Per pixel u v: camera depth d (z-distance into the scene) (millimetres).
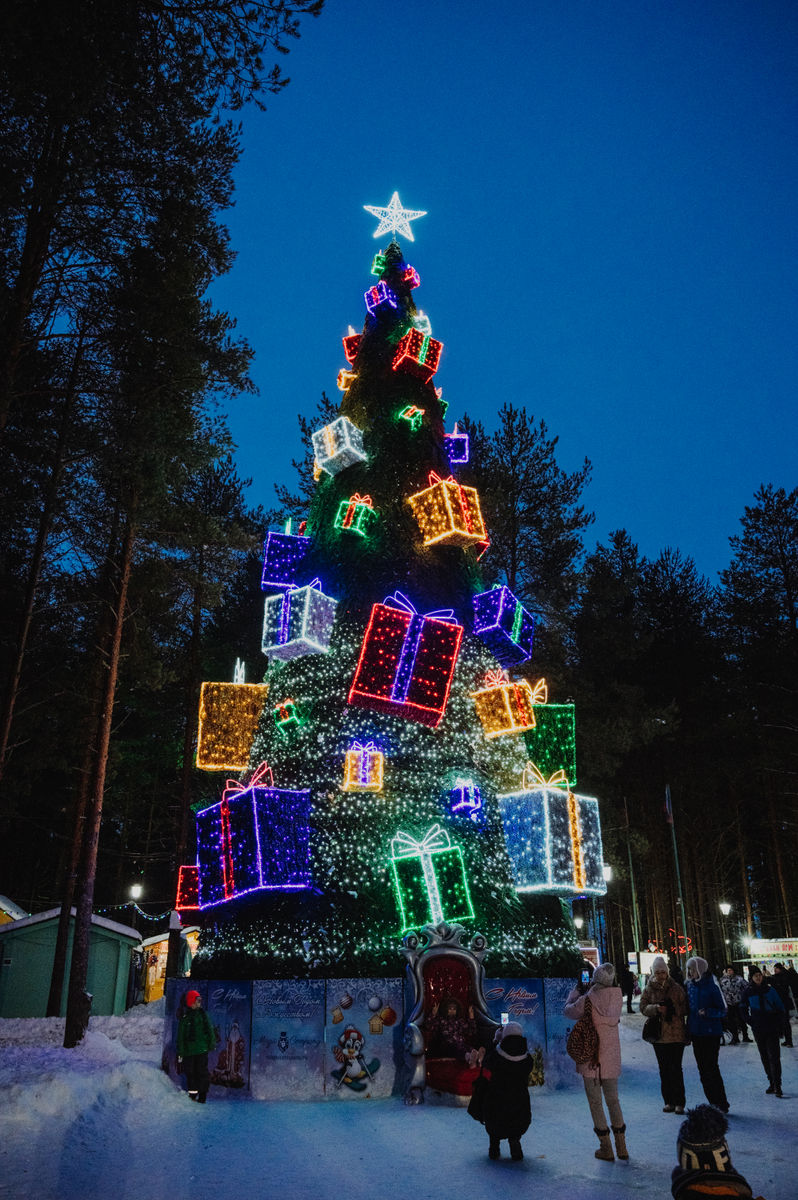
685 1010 10414
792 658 41688
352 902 13805
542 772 17297
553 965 14266
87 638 24047
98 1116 9680
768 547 45219
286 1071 12320
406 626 15227
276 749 15883
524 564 29922
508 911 14414
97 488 18234
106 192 13484
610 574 36125
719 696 45375
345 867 14117
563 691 30219
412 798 14773
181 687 36531
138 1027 21109
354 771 14617
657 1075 14227
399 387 18609
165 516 19656
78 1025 15914
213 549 25125
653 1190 6828
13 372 13164
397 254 20859
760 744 42844
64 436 15500
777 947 28469
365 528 16984
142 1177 7562
